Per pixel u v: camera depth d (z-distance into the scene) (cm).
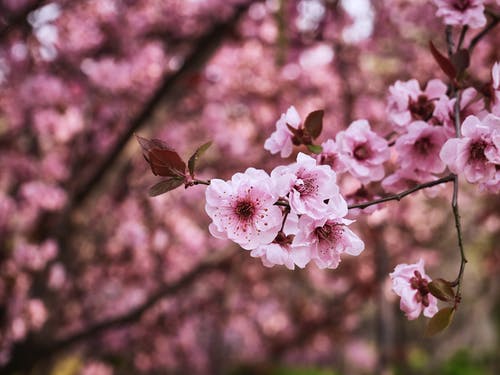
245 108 725
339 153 179
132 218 657
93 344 748
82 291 667
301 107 687
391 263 827
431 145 185
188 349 895
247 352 1187
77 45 592
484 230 797
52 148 614
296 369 1316
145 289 715
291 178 139
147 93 573
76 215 530
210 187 139
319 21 581
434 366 1195
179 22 620
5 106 561
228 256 564
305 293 994
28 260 491
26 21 476
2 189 596
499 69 179
